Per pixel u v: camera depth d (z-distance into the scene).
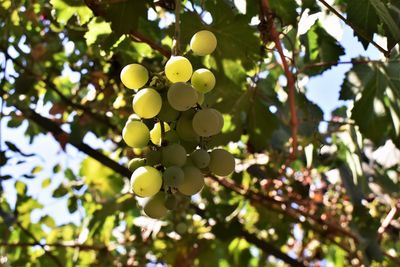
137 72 0.55
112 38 0.74
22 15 0.89
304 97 0.87
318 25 0.82
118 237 1.08
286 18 0.77
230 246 1.11
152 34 0.84
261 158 0.94
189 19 0.72
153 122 0.56
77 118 0.95
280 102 0.90
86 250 1.07
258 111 0.84
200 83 0.56
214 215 0.98
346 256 1.10
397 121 0.80
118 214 1.07
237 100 0.81
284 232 1.05
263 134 0.85
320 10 0.77
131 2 0.70
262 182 0.96
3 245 1.03
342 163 0.96
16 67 0.96
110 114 0.92
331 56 0.83
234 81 0.78
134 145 0.54
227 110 0.81
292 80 0.79
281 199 0.98
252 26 0.75
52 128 0.98
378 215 1.05
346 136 0.94
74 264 1.06
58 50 0.93
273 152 0.94
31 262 1.08
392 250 1.10
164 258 1.06
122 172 0.96
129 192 0.99
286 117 0.93
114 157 1.08
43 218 1.12
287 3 0.77
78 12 0.75
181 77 0.55
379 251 0.94
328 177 0.96
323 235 1.02
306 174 0.97
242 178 0.97
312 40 0.83
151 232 0.97
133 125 0.54
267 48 0.76
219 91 0.79
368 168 0.99
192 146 0.55
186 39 0.72
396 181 1.00
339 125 0.96
